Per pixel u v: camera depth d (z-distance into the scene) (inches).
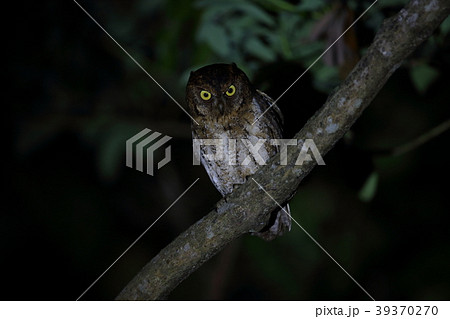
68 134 275.1
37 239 275.9
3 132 255.1
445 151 268.4
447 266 268.2
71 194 277.6
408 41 114.8
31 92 248.4
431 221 276.2
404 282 270.2
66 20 235.8
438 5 111.3
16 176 271.0
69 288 276.8
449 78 181.0
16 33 237.5
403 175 274.8
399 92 257.8
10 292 270.7
